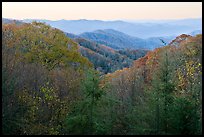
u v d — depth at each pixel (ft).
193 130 47.26
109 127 53.11
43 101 62.80
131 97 67.41
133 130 53.62
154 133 48.75
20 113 56.75
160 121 49.01
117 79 79.36
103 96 51.55
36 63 84.89
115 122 56.80
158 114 49.19
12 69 60.49
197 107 53.88
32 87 67.00
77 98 64.90
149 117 49.98
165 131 48.44
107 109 55.31
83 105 50.14
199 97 57.26
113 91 68.59
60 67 95.86
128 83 73.51
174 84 50.85
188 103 47.39
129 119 56.24
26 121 55.62
